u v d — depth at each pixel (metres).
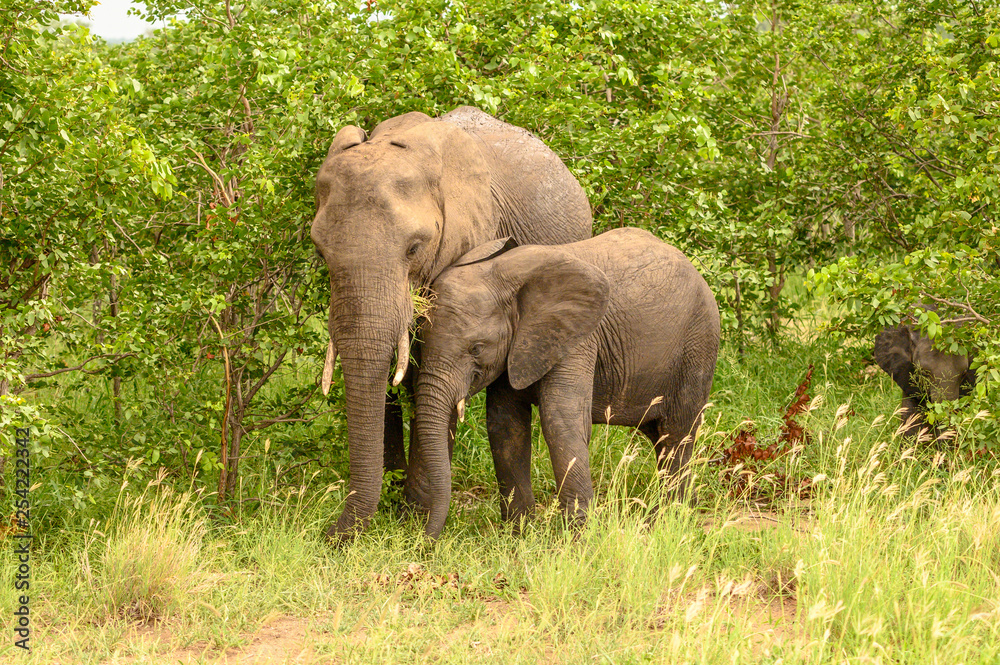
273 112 12.09
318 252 9.80
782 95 17.50
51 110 9.37
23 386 10.98
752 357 16.38
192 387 11.34
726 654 7.41
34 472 10.54
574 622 8.27
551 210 11.54
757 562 9.70
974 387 12.37
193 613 8.43
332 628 8.36
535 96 12.70
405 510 10.75
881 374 15.75
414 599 8.96
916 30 16.22
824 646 7.42
